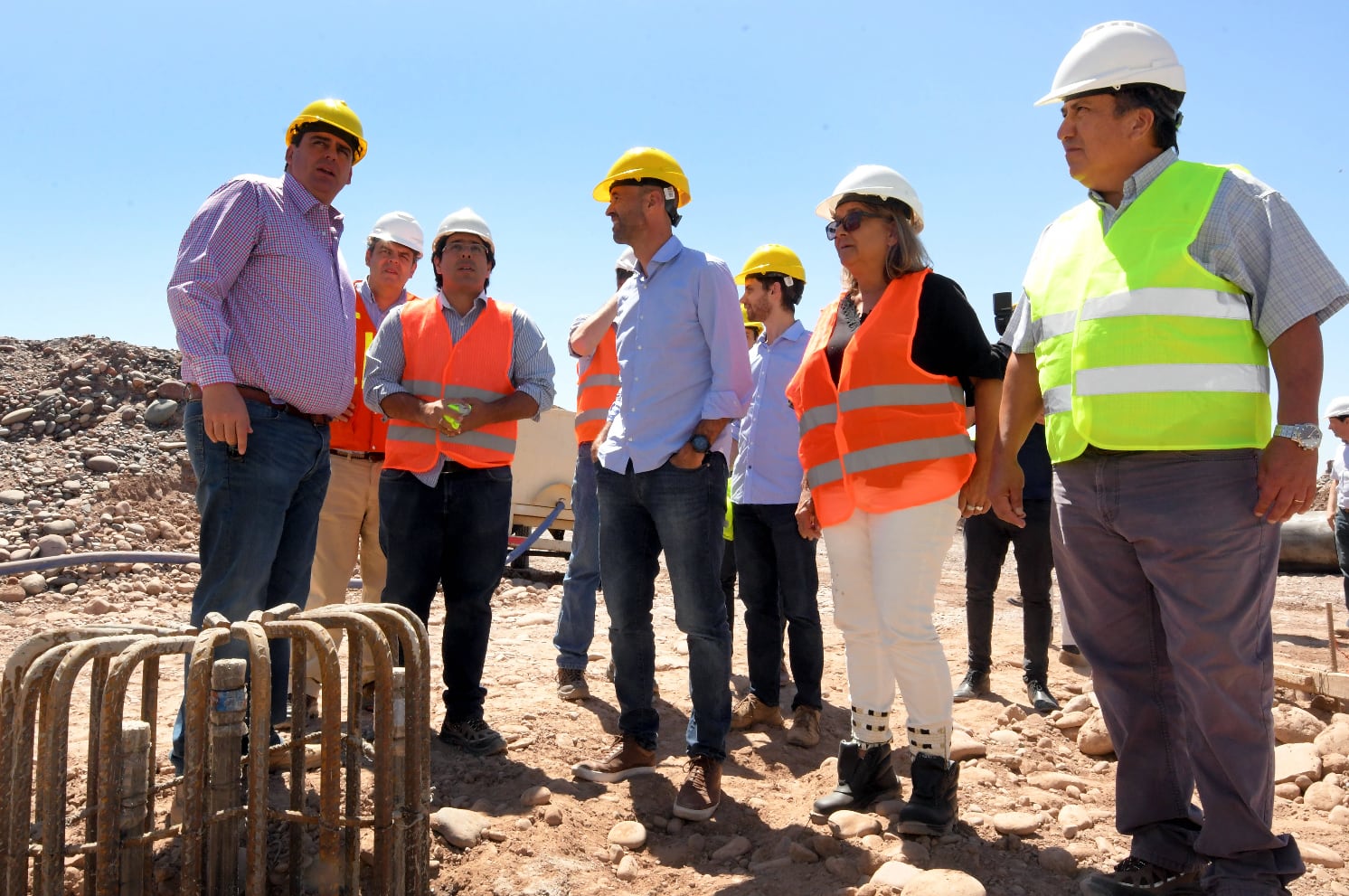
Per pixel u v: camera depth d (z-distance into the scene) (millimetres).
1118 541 2844
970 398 3436
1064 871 3066
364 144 3789
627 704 3838
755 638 4660
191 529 9969
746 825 3523
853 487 3365
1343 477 8289
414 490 4039
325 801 2594
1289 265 2551
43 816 2338
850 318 3588
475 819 3314
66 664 2361
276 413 3490
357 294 5016
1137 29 2756
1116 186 2875
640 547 3770
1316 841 3316
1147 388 2672
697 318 3623
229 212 3418
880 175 3365
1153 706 2902
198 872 2377
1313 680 4914
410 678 2676
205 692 2396
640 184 3641
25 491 9742
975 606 5246
